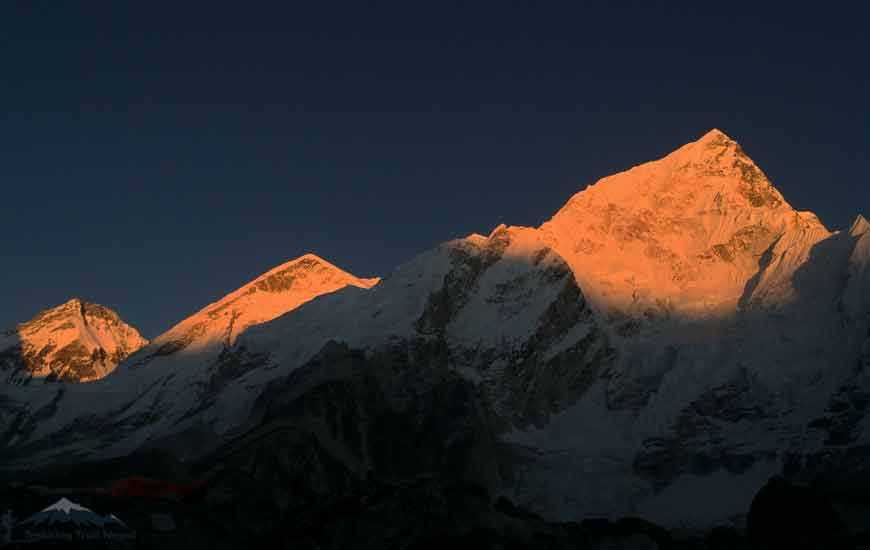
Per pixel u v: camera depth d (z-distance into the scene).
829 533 86.12
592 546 83.75
